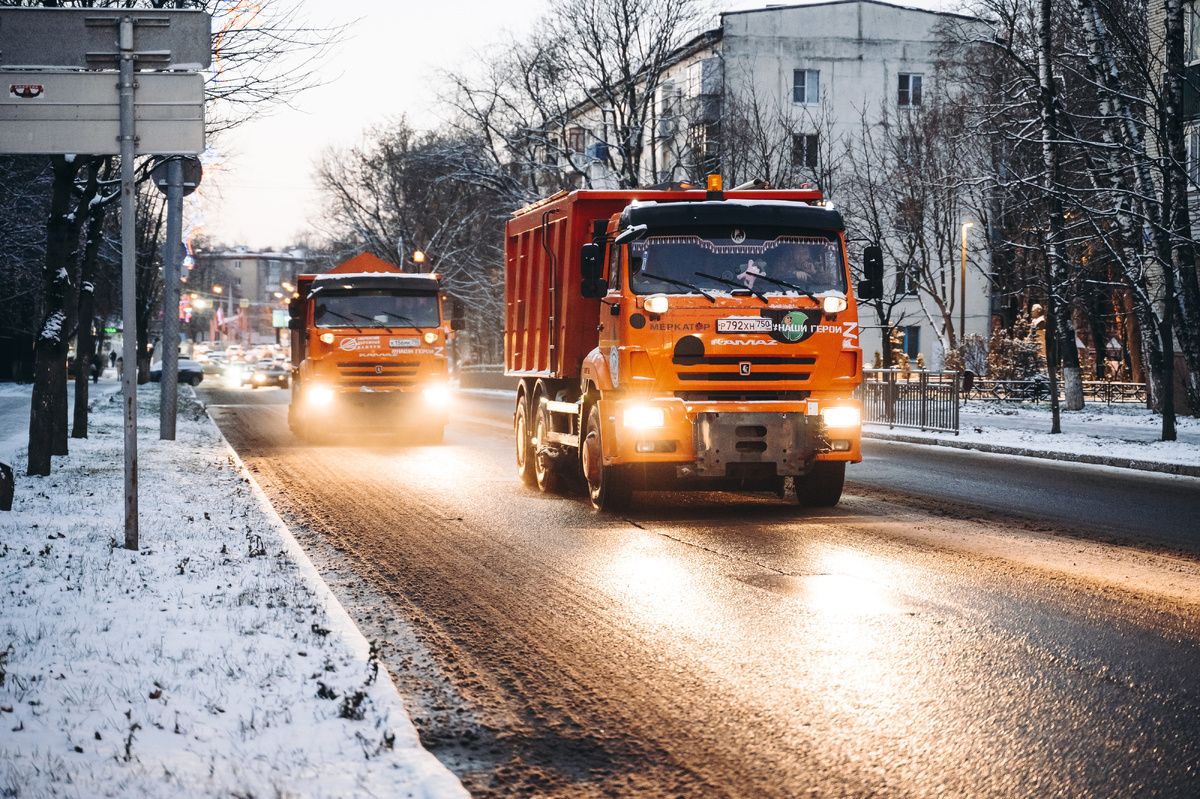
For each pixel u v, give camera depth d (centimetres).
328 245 7438
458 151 4900
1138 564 979
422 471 1867
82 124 942
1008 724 550
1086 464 1977
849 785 477
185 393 5119
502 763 513
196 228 3416
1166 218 2277
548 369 1560
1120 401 4078
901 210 4316
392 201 6431
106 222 3712
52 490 1374
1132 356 4316
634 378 1243
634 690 621
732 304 1249
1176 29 2400
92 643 651
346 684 586
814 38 5791
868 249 1317
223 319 17825
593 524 1250
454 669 669
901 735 538
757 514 1318
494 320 6494
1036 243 3847
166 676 591
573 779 492
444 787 446
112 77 944
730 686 623
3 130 934
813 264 1283
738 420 1241
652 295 1244
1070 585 885
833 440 1263
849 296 1275
